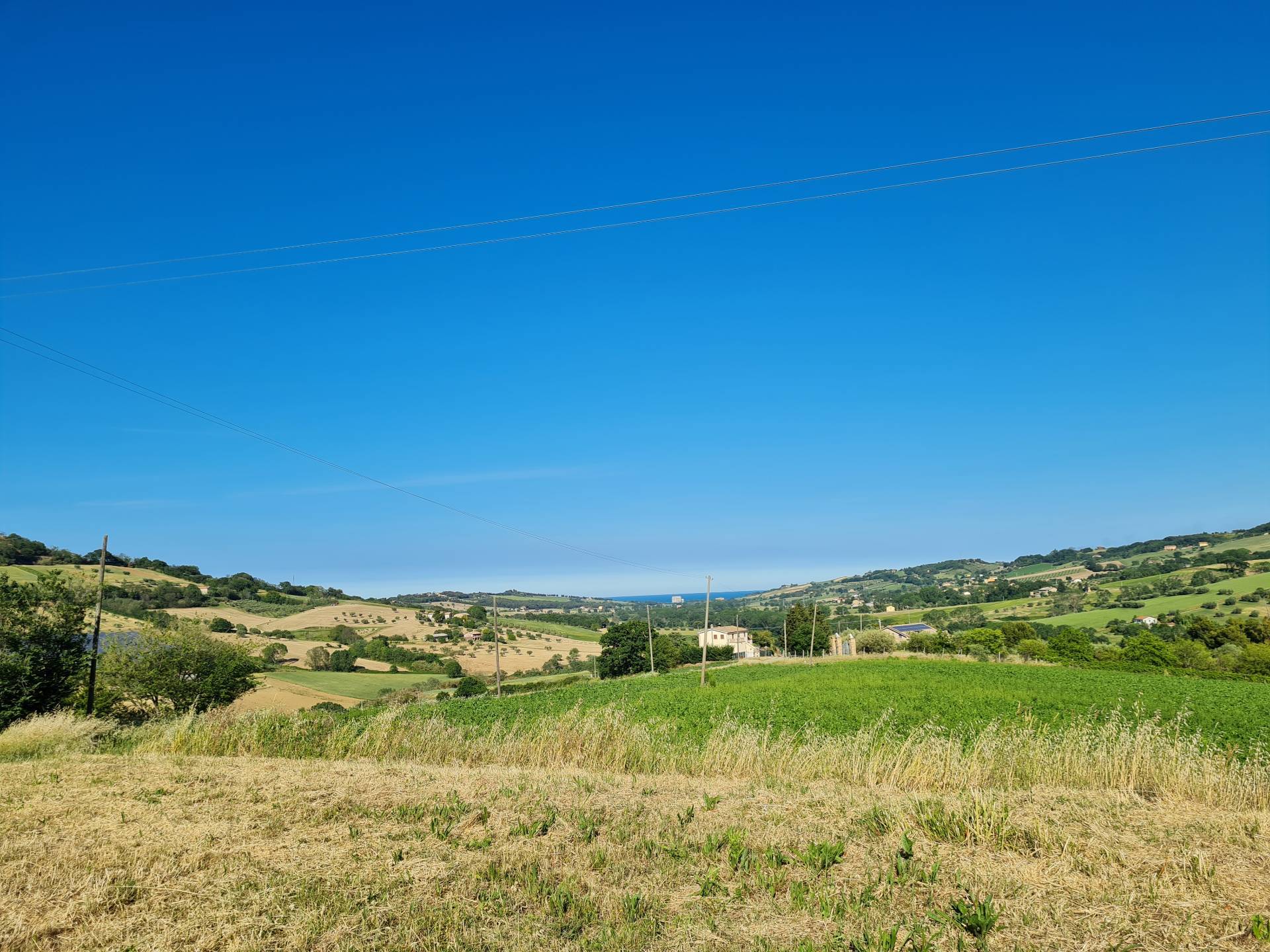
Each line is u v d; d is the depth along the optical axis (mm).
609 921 6465
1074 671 55938
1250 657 66500
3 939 6098
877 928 6188
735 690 41656
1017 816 9117
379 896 6980
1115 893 6688
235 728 17469
